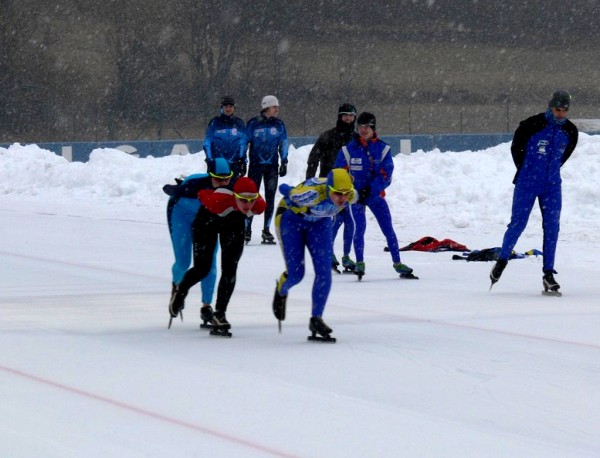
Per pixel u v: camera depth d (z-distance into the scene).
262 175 24.91
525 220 17.08
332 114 91.12
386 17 106.62
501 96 101.12
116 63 89.19
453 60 104.62
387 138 62.28
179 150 62.59
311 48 98.12
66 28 91.88
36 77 88.81
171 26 91.38
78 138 85.00
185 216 13.50
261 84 92.50
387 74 99.75
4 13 88.31
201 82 90.56
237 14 93.44
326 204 12.18
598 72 107.12
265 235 24.86
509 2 112.44
